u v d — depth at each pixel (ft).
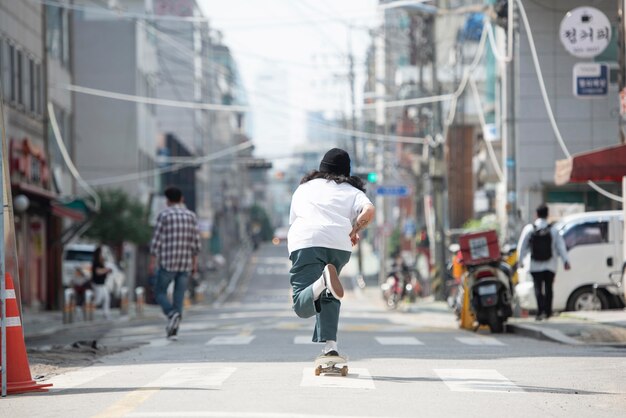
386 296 264.93
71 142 353.31
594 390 67.51
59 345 117.91
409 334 130.31
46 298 298.35
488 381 70.33
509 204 203.31
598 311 157.69
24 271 275.18
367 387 65.36
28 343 132.36
